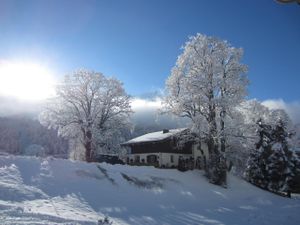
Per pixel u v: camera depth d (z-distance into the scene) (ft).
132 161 206.69
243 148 163.73
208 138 152.87
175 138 180.55
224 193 135.74
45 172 102.83
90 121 182.70
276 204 131.85
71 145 190.49
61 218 57.47
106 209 86.79
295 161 163.32
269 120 181.16
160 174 136.67
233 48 160.56
